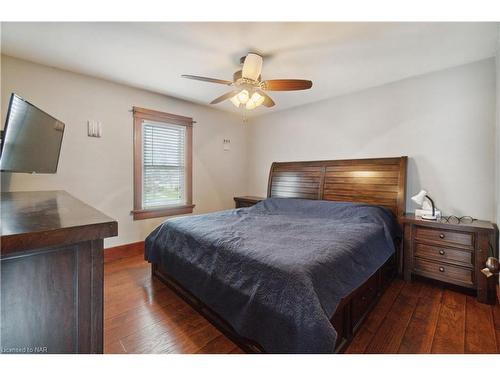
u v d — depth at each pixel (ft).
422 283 7.91
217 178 13.97
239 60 7.70
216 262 5.51
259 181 15.03
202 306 6.00
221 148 14.11
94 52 7.22
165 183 11.75
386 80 9.25
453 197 8.15
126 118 10.12
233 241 5.76
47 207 3.59
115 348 4.85
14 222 2.41
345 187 10.31
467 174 7.88
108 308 6.34
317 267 4.38
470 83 7.79
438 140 8.41
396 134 9.37
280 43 6.63
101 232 2.46
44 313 2.23
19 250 1.96
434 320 5.77
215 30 6.02
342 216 8.72
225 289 5.05
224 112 14.20
